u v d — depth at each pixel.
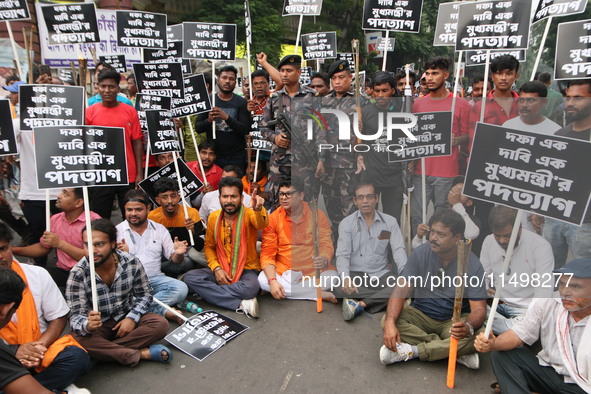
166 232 3.79
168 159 4.98
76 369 2.51
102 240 2.79
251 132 5.07
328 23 20.62
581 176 2.21
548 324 2.32
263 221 3.65
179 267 3.93
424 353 2.79
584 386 2.18
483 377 2.73
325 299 3.67
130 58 9.97
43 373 2.46
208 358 2.95
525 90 3.57
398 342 2.81
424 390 2.62
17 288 1.96
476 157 2.39
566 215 2.26
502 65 4.24
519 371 2.39
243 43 14.34
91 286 2.82
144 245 3.65
